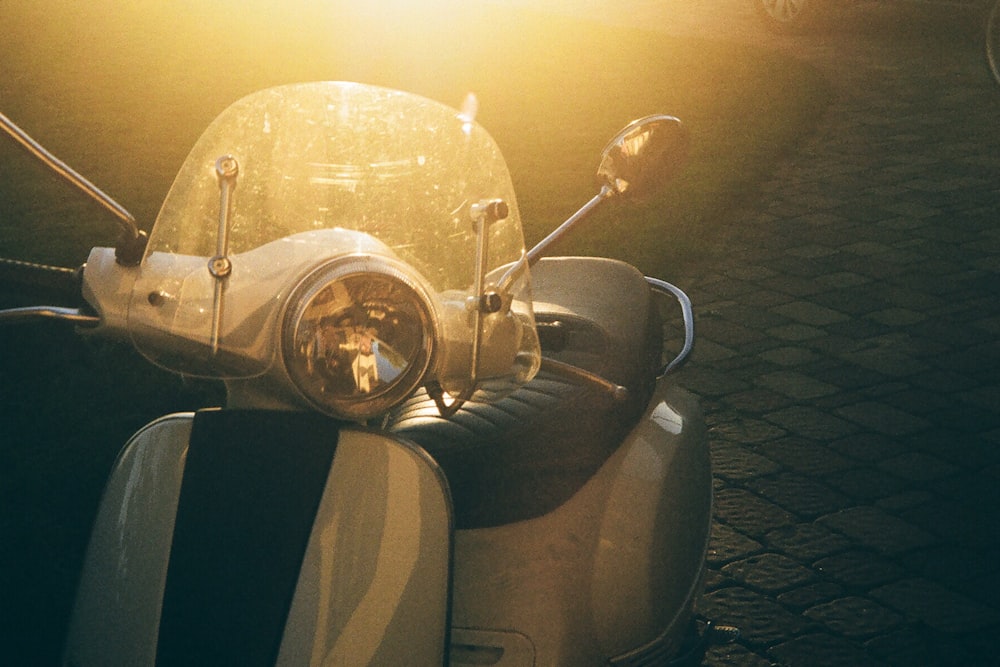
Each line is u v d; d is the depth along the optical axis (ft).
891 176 24.56
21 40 41.24
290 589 5.77
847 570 11.78
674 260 20.45
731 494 13.21
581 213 8.00
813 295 18.89
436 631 6.10
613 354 8.61
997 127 27.68
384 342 5.78
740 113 29.63
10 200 23.56
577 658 7.39
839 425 14.71
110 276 6.28
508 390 6.78
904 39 37.06
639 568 7.86
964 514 12.70
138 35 42.32
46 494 13.07
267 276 5.86
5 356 16.33
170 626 5.80
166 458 6.31
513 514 7.19
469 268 6.29
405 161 6.29
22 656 10.59
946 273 19.56
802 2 37.58
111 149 27.50
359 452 6.07
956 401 15.25
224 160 6.04
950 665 10.36
